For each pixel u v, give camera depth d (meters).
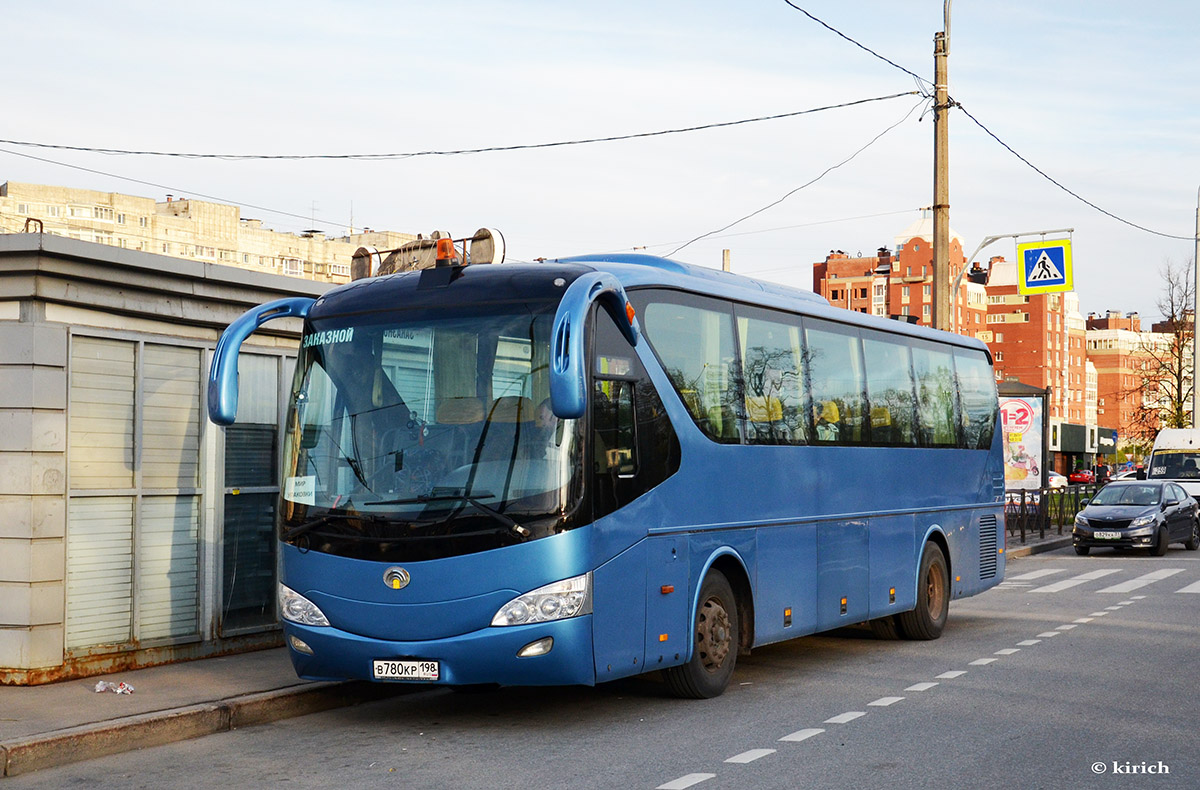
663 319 10.37
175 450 11.51
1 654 10.17
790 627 11.88
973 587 16.23
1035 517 34.47
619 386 9.55
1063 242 28.05
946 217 24.84
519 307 9.24
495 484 8.89
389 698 10.91
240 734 9.26
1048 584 22.36
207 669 11.04
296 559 9.38
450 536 8.86
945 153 24.86
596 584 9.05
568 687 11.39
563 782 7.68
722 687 10.81
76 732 8.35
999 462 17.39
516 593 8.76
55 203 92.25
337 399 9.52
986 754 8.42
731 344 11.31
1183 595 20.08
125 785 7.66
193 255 96.38
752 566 11.27
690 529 10.28
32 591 10.09
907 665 12.77
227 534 12.04
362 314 9.68
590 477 9.06
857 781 7.65
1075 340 170.50
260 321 9.80
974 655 13.46
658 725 9.55
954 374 16.22
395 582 8.93
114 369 10.92
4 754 7.91
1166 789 7.45
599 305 9.45
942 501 15.45
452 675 8.86
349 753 8.58
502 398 9.07
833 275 141.50
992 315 155.62
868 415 13.78
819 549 12.50
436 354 9.31
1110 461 84.31
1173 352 63.09
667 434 10.12
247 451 12.33
